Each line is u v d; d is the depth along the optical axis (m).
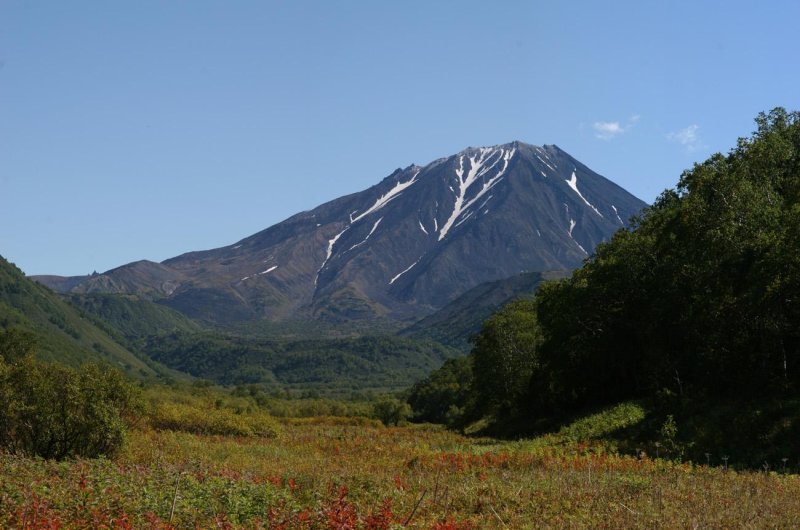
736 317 39.53
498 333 72.06
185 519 13.50
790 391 34.75
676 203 52.66
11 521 12.88
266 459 30.42
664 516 14.71
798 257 34.62
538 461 27.48
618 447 34.88
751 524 13.90
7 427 24.33
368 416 117.06
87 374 26.12
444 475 23.81
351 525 13.15
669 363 45.84
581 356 56.25
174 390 96.75
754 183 44.19
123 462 24.59
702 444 32.12
